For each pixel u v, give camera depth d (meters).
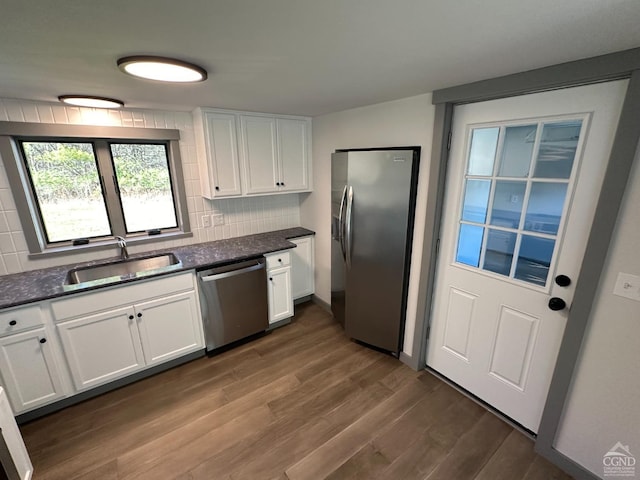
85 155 2.43
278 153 2.99
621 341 1.40
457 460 1.74
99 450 1.80
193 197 2.89
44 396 1.98
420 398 2.19
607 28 1.02
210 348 2.63
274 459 1.75
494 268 1.94
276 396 2.21
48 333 1.92
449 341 2.29
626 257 1.34
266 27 1.00
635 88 1.24
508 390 1.96
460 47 1.21
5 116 2.04
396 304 2.47
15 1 0.79
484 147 1.88
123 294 2.14
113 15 0.89
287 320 3.19
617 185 1.32
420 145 2.15
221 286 2.55
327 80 1.69
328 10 0.89
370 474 1.66
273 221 3.47
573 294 1.58
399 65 1.43
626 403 1.42
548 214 1.64
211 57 1.28
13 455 1.48
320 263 3.45
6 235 2.16
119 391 2.26
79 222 2.50
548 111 1.57
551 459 1.72
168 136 2.64
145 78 1.50
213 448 1.81
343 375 2.43
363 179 2.36
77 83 1.64
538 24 0.99
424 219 2.22
